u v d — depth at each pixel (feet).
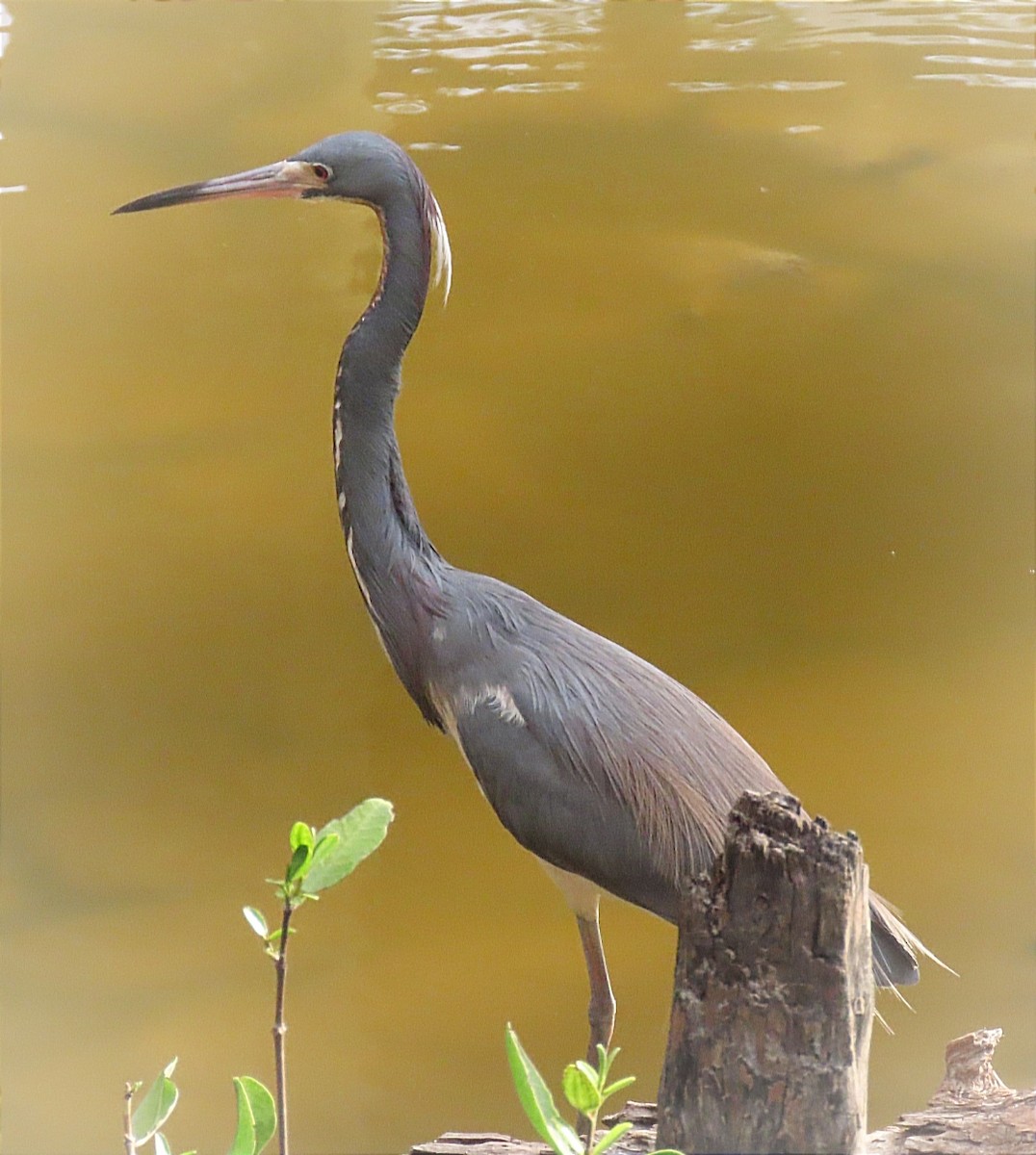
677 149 60.34
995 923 28.58
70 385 49.11
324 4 72.59
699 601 38.99
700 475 44.21
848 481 44.47
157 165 59.57
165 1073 15.01
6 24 70.13
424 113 62.44
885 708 35.12
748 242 55.06
